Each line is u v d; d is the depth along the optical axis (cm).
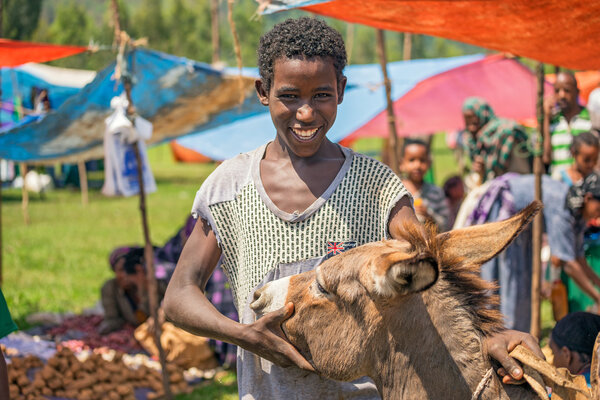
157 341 588
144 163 603
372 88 699
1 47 505
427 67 1135
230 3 366
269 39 254
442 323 244
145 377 628
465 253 254
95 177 2447
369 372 253
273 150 269
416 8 367
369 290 232
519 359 237
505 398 241
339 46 253
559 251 611
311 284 248
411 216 260
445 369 243
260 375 266
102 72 599
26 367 620
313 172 259
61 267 1112
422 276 206
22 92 1641
